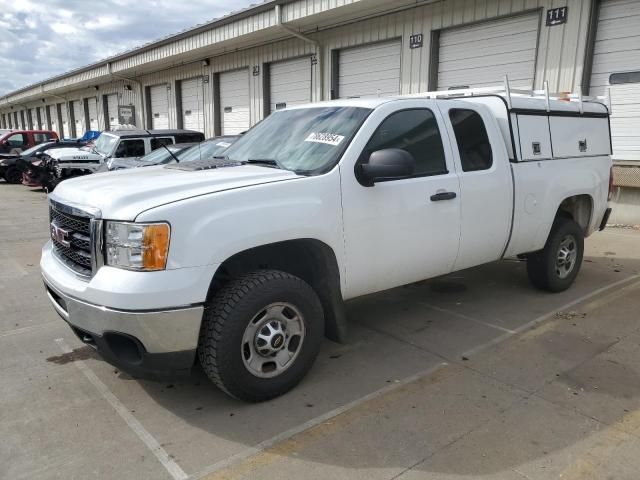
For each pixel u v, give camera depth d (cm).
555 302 531
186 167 389
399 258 394
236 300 311
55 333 462
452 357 407
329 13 1269
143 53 2136
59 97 3772
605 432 303
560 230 536
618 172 923
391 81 1304
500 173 459
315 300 347
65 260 347
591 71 942
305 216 333
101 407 336
